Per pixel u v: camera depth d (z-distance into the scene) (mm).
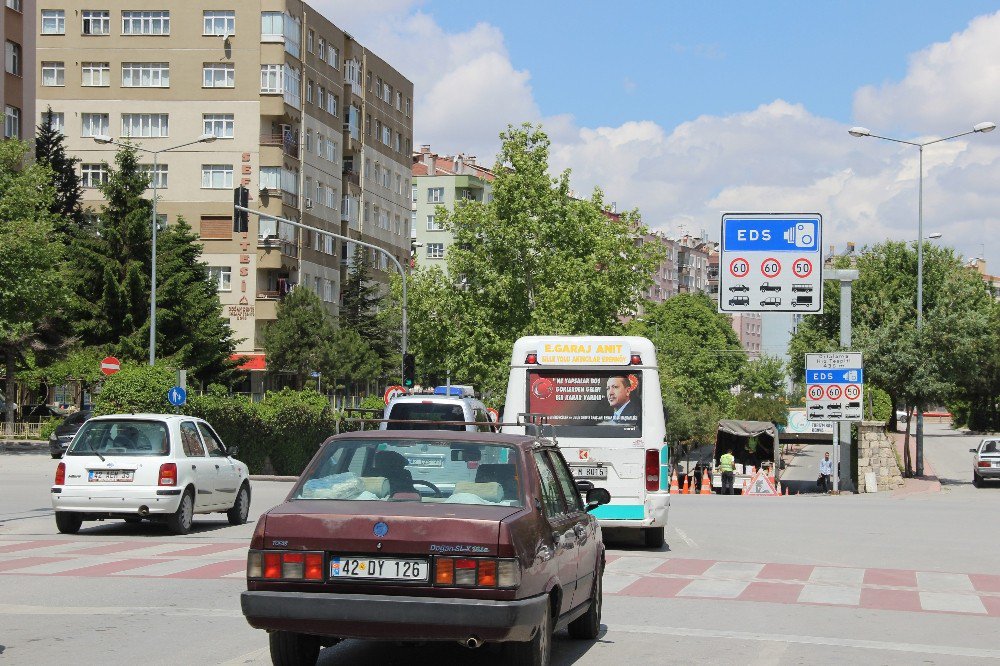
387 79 104062
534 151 64500
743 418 106250
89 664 9375
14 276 52312
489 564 7949
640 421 20828
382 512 8211
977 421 111875
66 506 20625
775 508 33469
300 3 84375
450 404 24422
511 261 63875
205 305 64562
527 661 8367
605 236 65500
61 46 81875
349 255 94312
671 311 133875
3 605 12609
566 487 10422
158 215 65188
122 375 45469
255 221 80688
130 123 81625
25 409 69000
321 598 7957
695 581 15953
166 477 20812
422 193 134625
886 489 47500
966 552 20812
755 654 10445
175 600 13055
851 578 16594
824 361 43750
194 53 81375
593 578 10820
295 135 84250
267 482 42750
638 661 10023
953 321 49531
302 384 79875
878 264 78875
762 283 43750
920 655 10625
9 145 53875
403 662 9719
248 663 9438
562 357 21125
